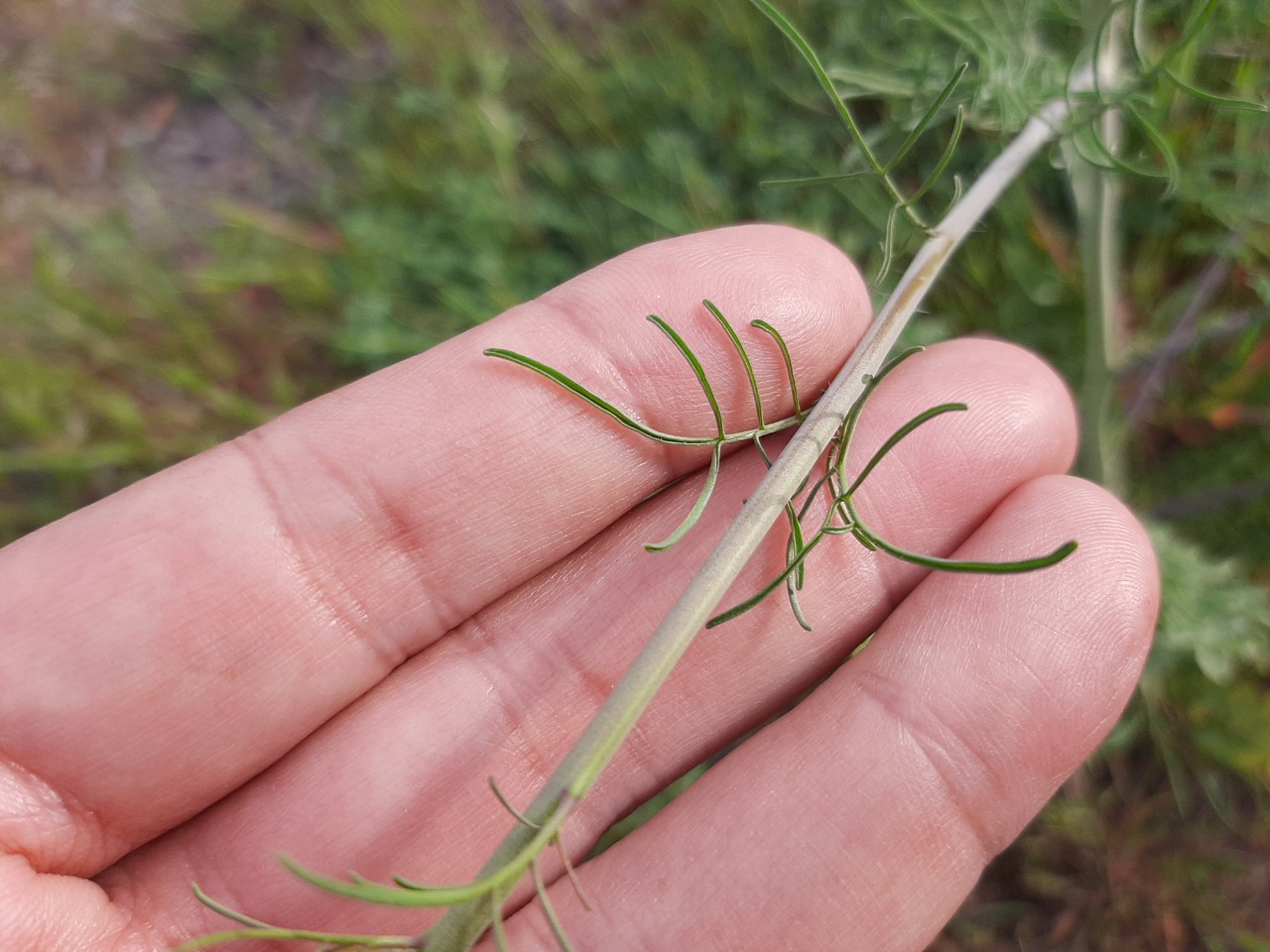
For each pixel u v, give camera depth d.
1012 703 0.08
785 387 0.08
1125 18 0.09
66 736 0.07
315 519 0.08
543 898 0.05
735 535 0.06
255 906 0.08
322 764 0.08
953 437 0.08
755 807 0.08
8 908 0.07
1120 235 0.11
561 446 0.08
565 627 0.08
